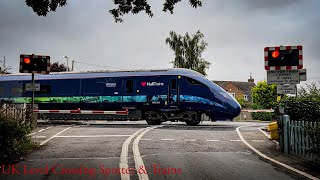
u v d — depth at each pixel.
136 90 20.84
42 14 8.65
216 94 19.86
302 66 10.03
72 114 21.98
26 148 9.53
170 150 9.95
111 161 8.20
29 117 14.59
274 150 10.29
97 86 21.61
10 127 8.06
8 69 24.91
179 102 20.16
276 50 10.19
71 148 10.27
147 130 16.19
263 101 42.75
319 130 7.29
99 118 21.52
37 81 22.83
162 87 20.44
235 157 8.88
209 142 11.86
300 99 10.35
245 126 20.25
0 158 7.71
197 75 20.39
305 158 8.60
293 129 9.41
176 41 48.03
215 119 19.97
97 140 12.21
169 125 20.50
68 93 22.12
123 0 9.24
